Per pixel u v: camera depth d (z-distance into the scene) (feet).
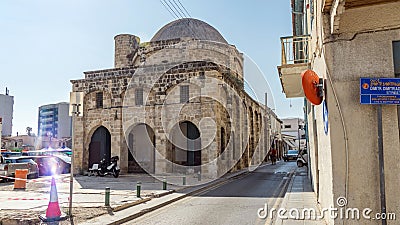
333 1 20.61
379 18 20.43
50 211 29.66
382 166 20.20
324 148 25.90
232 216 31.48
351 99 21.33
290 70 36.63
